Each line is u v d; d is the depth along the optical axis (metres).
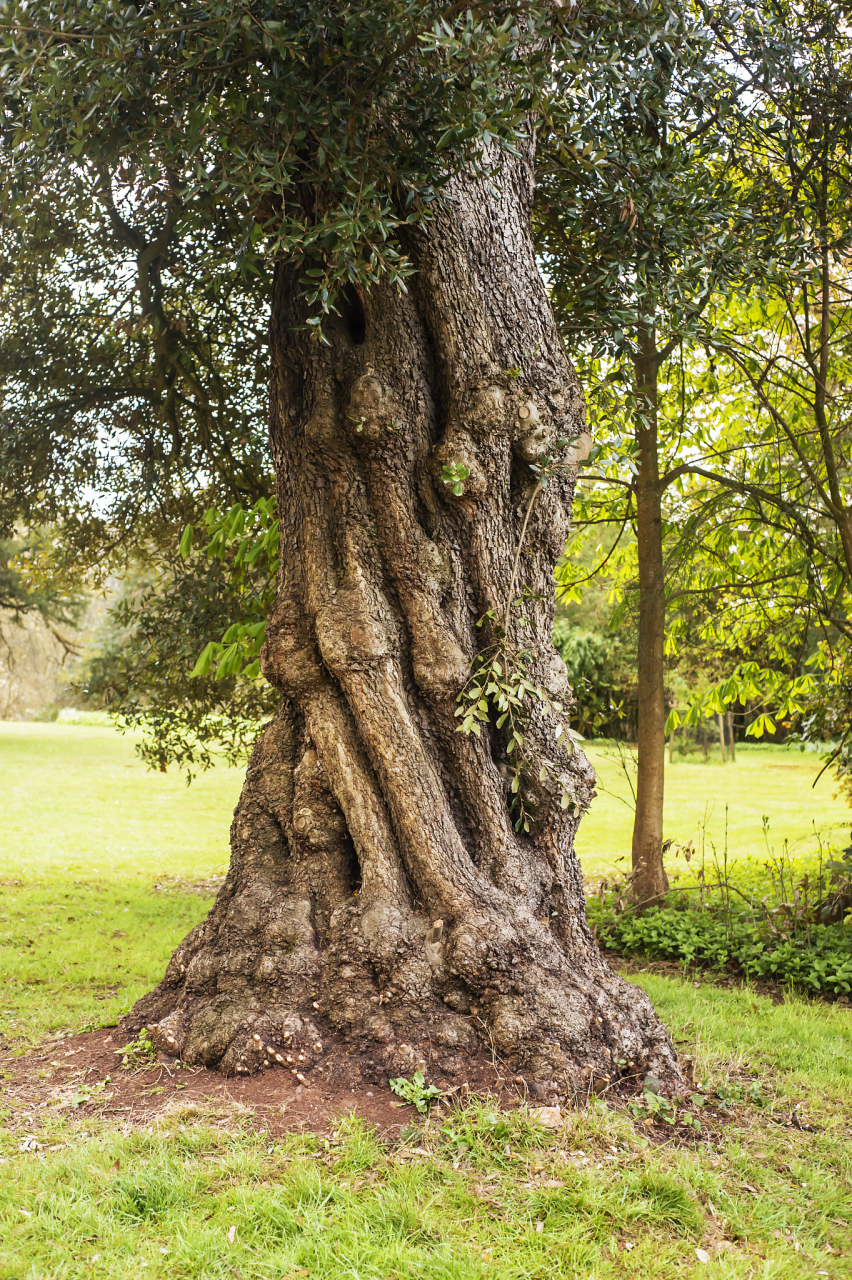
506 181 4.53
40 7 3.30
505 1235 2.88
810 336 8.36
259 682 8.98
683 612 9.79
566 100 4.07
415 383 4.36
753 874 9.90
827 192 7.38
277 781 4.62
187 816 17.72
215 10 3.19
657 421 8.87
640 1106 3.83
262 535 5.39
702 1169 3.41
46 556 10.08
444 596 4.38
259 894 4.38
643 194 4.44
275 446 4.78
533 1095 3.73
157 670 8.88
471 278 4.32
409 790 4.17
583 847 14.02
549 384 4.49
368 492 4.39
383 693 4.21
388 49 3.41
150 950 7.21
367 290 3.92
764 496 8.59
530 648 4.45
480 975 3.94
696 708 10.09
